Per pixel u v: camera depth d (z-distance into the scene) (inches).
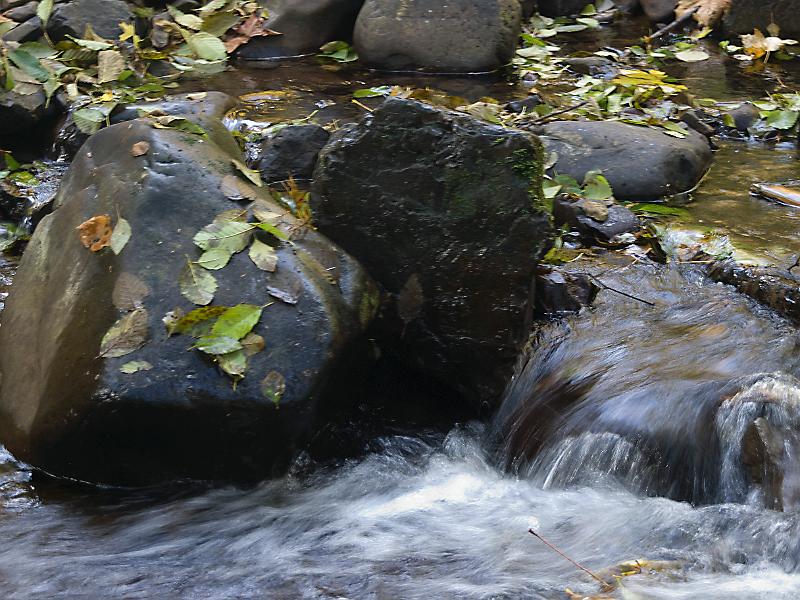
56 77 294.7
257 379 156.1
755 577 140.4
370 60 349.4
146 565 148.4
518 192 171.8
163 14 366.6
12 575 145.7
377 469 171.3
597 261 213.5
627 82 310.8
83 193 182.7
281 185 243.9
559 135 257.6
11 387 171.9
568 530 154.9
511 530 155.8
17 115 277.9
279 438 159.0
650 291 201.8
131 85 316.8
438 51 343.3
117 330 159.3
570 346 183.8
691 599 134.4
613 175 247.6
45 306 174.6
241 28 359.9
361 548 152.4
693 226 229.8
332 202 178.2
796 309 191.9
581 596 136.6
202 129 193.8
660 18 409.7
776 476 151.7
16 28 322.7
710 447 158.1
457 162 173.2
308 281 164.7
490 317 176.9
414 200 175.8
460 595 138.7
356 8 367.9
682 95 304.5
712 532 149.6
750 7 378.9
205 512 159.9
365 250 179.0
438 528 157.2
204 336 158.1
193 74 336.8
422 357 182.2
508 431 176.7
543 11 420.5
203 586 143.5
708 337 184.1
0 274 220.8
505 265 174.4
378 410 181.0
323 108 301.0
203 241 167.0
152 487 164.4
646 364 176.1
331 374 160.9
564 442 168.7
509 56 347.3
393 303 179.5
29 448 163.8
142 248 167.2
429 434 179.2
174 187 173.2
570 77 342.0
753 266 205.8
